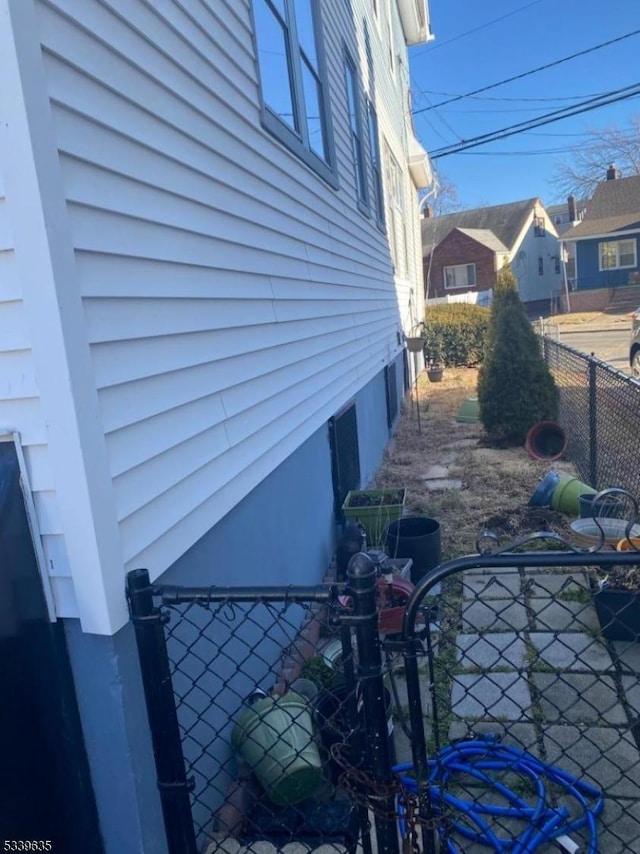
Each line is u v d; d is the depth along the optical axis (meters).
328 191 5.48
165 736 1.74
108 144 1.95
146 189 2.19
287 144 4.03
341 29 6.50
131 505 1.94
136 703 1.84
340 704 1.90
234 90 3.13
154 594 1.71
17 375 1.69
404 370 12.51
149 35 2.24
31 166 1.58
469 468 7.32
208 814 2.27
